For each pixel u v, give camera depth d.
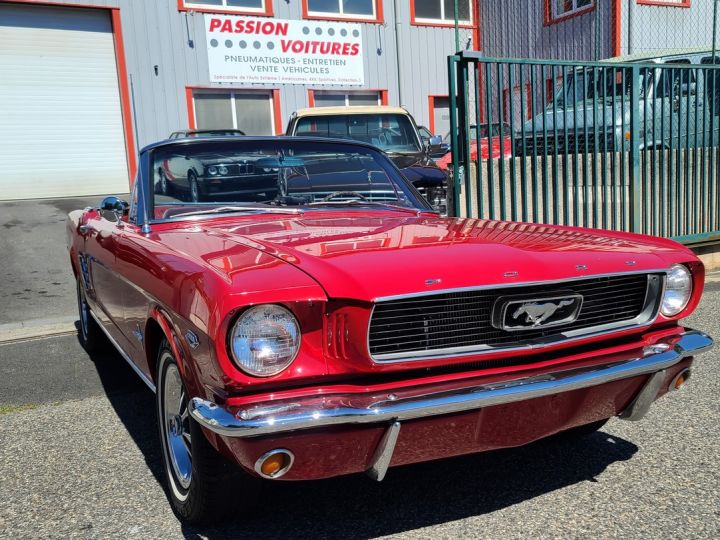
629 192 7.10
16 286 7.85
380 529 2.52
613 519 2.54
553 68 6.38
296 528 2.54
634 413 2.67
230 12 16.05
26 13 14.59
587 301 2.55
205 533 2.52
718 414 3.53
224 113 16.42
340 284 2.14
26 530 2.57
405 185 3.88
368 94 18.02
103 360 5.07
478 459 3.13
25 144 14.98
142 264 2.81
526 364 2.39
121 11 15.14
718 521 2.50
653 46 15.75
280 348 2.07
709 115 7.66
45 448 3.39
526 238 2.77
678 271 2.76
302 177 3.62
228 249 2.52
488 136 6.20
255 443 2.02
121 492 2.88
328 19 17.11
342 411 2.04
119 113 15.71
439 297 2.25
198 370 2.20
